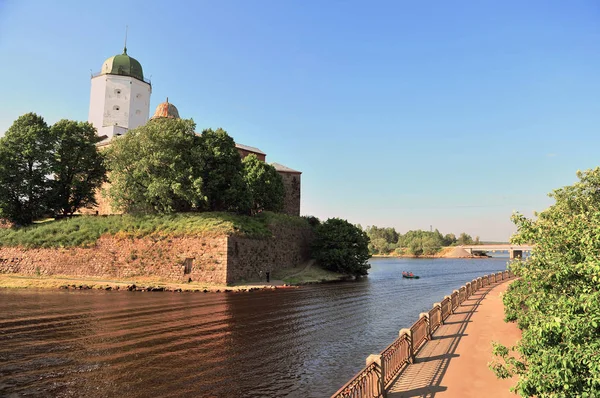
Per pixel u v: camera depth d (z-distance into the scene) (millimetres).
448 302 19016
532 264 8172
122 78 56656
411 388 8828
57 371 11281
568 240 7465
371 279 51562
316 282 44406
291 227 51656
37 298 26094
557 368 5848
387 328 18500
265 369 11797
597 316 5594
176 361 12414
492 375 9680
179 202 42469
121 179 41125
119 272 36562
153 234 37500
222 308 23328
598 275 5652
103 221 40781
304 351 13961
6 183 42250
